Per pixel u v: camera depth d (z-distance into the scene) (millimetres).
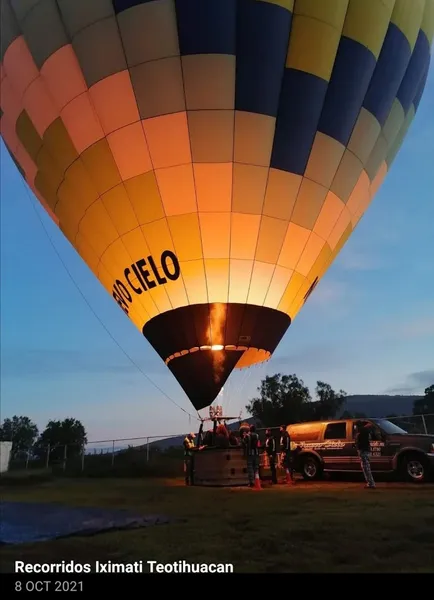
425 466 11328
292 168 12031
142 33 11617
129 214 12016
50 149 12992
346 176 12977
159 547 4812
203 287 11711
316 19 12234
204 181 11594
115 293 13234
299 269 12539
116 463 21234
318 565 4246
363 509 7129
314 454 12891
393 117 14031
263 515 6703
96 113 12039
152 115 11609
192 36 11562
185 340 11719
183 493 10008
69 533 5422
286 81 12047
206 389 11578
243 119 11609
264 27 11797
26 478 16969
